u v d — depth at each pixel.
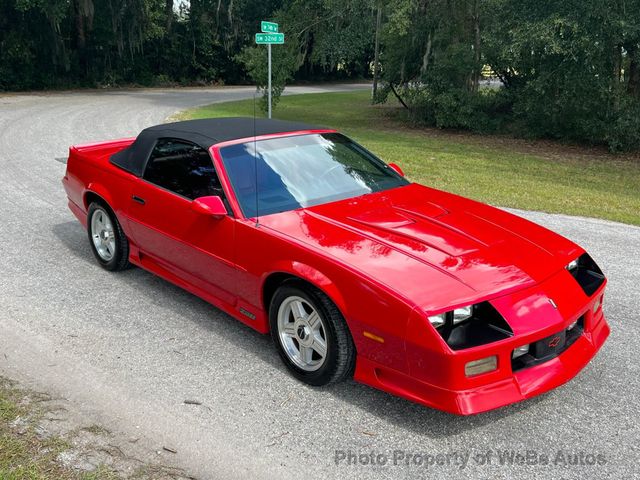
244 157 4.41
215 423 3.34
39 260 5.89
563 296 3.42
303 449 3.13
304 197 4.27
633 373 3.98
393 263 3.41
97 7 36.19
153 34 38.41
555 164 14.98
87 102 25.73
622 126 16.83
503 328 3.16
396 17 18.66
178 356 4.10
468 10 20.52
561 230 7.70
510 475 2.96
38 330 4.41
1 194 8.35
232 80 47.59
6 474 2.80
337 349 3.49
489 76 22.47
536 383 3.24
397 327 3.15
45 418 3.30
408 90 23.62
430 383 3.12
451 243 3.65
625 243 7.12
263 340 4.37
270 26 10.91
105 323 4.57
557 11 15.61
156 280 5.46
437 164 13.48
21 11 31.75
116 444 3.10
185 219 4.46
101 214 5.56
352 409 3.52
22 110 20.69
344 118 25.44
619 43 16.17
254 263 3.90
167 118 19.73
